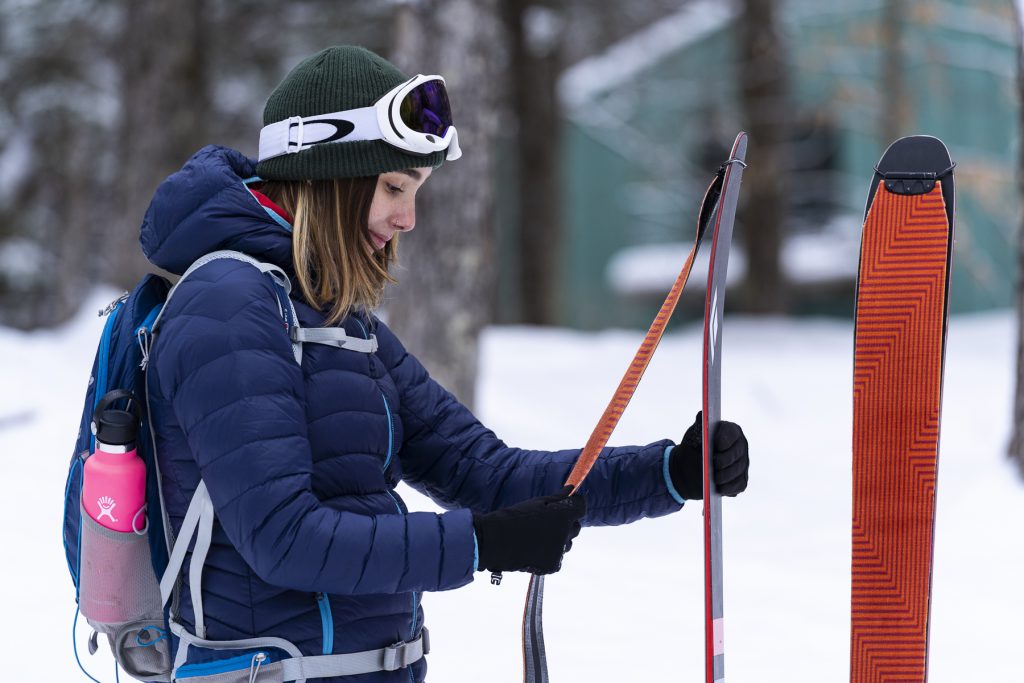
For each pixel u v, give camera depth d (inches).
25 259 1808.6
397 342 204.5
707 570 184.4
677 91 2086.6
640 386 1085.8
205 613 166.1
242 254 169.6
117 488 168.4
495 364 1160.2
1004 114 1828.2
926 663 204.5
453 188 775.7
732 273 1968.5
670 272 2097.7
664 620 457.1
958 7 1813.5
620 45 2122.3
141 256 1211.9
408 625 181.2
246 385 158.6
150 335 170.9
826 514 688.4
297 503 156.3
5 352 868.6
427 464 205.3
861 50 1861.5
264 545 155.9
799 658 416.5
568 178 2154.3
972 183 1444.4
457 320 778.8
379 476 176.9
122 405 174.1
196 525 164.7
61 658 377.7
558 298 1750.7
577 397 1024.9
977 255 1727.4
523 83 1689.2
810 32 1883.6
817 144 2022.6
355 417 172.6
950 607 467.8
